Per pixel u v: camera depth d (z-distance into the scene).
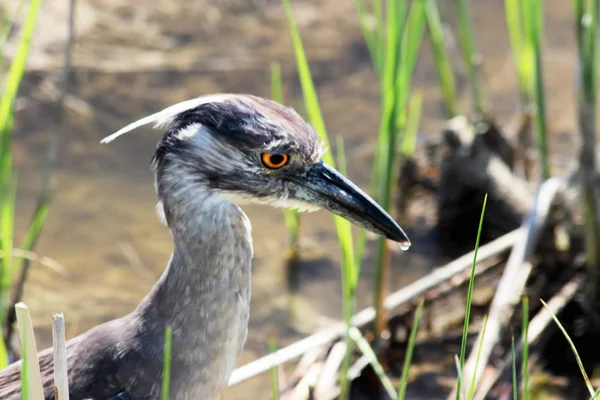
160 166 6.80
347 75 15.40
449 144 12.62
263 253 11.99
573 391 9.81
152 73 14.77
